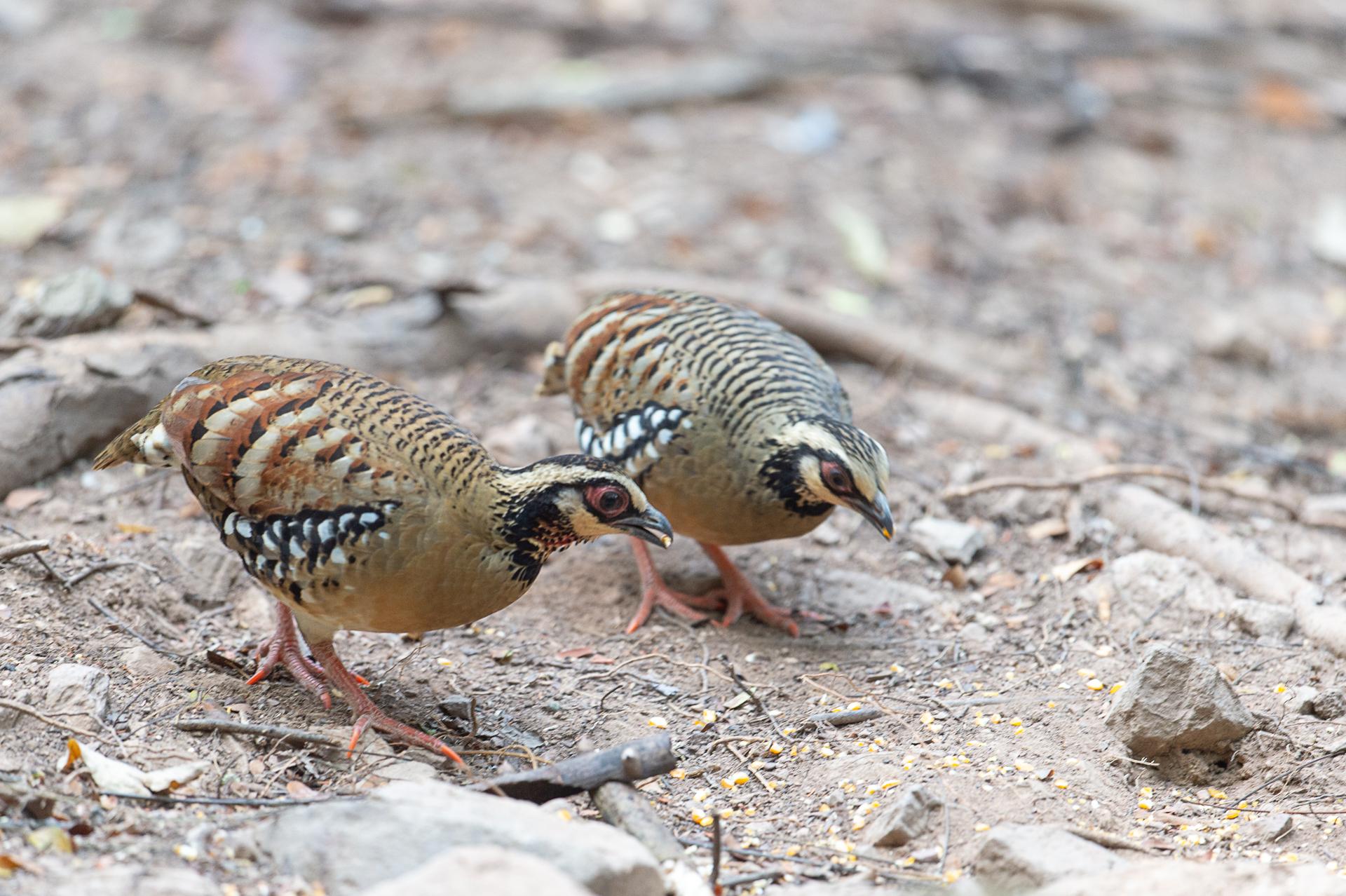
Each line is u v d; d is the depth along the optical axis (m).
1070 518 11.63
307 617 8.43
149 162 16.22
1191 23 23.25
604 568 11.12
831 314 14.30
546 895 5.97
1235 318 15.82
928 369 14.12
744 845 7.74
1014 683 9.61
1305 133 20.91
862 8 23.41
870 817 7.99
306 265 14.32
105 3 20.80
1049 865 6.96
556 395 11.54
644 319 10.31
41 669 8.33
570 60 20.28
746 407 9.62
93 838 6.83
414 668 9.44
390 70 19.59
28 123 16.97
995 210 17.58
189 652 9.07
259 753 8.01
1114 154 19.50
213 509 8.37
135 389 11.38
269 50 19.56
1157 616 10.38
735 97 19.75
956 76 20.98
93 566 9.41
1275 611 10.19
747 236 16.23
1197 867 6.72
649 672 9.71
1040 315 15.52
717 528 9.99
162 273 13.82
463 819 6.75
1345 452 13.67
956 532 11.36
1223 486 11.70
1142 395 14.31
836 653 10.05
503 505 8.09
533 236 15.59
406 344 13.30
